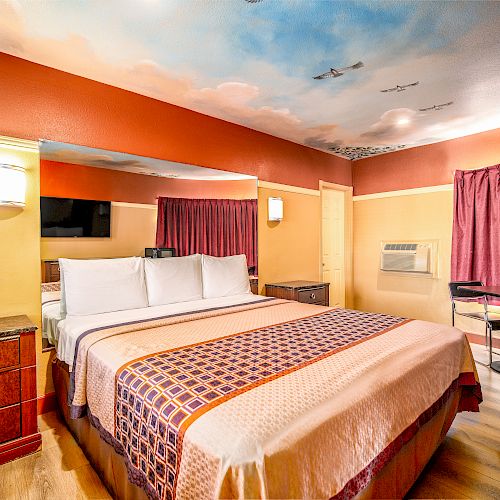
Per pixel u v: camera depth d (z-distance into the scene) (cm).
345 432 119
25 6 180
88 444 192
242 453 96
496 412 246
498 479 178
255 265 379
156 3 179
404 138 412
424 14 190
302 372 145
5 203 217
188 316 243
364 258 504
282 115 337
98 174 269
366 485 125
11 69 227
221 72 253
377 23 198
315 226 455
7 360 194
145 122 292
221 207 348
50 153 245
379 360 160
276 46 220
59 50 223
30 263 235
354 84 273
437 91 285
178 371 148
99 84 266
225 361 159
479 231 379
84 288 247
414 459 164
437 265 428
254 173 378
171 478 112
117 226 280
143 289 279
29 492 170
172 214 312
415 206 448
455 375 200
